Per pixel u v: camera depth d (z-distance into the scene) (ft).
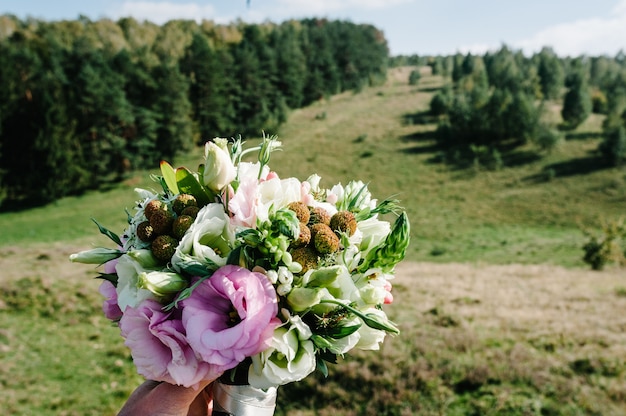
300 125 272.10
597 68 436.35
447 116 264.11
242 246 5.11
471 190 178.60
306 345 5.16
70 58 248.11
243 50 295.28
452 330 40.86
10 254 83.82
